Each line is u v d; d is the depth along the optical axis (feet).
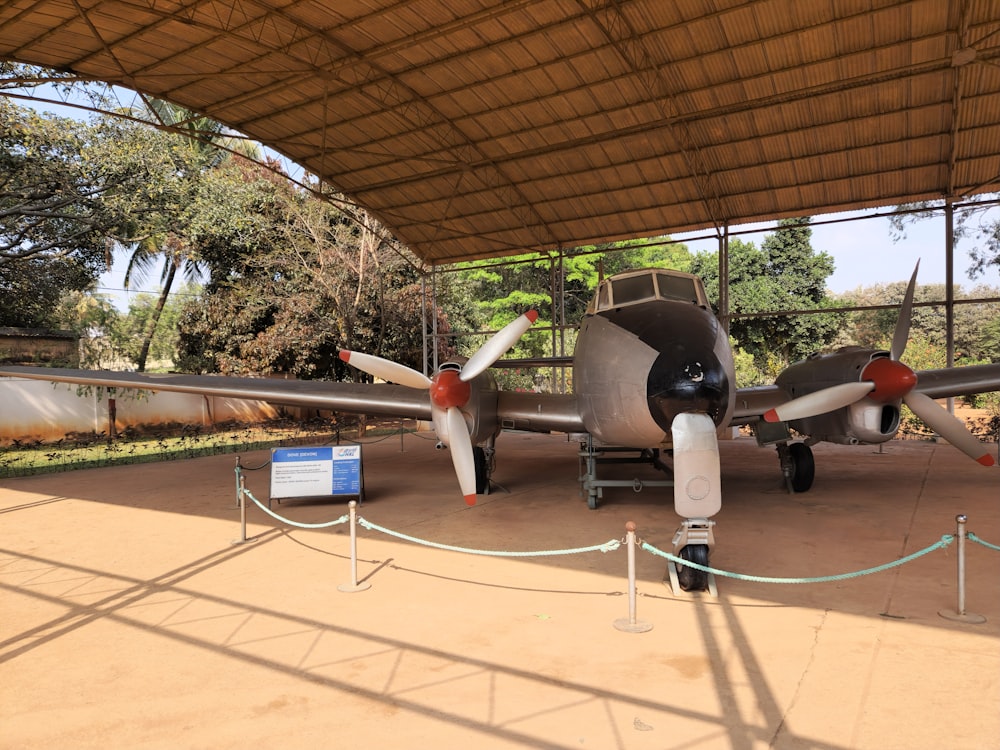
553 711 11.00
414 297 79.05
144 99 41.11
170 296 109.19
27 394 58.18
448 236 61.11
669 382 17.95
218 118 44.68
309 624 15.23
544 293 113.50
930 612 15.06
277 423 76.59
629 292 24.16
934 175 44.83
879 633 13.92
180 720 10.99
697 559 16.65
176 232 71.67
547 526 24.56
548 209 54.65
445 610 15.93
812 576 17.93
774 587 17.25
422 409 27.96
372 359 22.36
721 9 31.94
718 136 43.32
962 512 25.22
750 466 39.22
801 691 11.48
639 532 23.35
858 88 37.42
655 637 14.03
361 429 65.05
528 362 34.99
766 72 36.47
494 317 107.04
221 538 24.09
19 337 69.82
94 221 64.80
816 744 9.82
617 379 20.06
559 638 14.08
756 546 20.94
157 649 14.02
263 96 41.45
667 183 48.85
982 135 40.68
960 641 13.42
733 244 98.68
